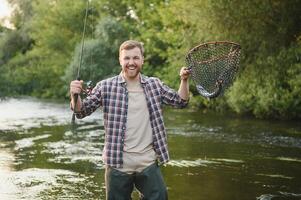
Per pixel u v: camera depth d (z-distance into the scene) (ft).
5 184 22.62
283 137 40.86
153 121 13.29
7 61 139.54
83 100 13.23
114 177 13.21
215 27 55.36
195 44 61.98
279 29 53.83
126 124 13.14
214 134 42.37
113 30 97.66
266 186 22.88
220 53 13.96
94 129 45.73
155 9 101.45
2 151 32.22
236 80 58.29
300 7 53.67
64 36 123.34
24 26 142.10
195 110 70.79
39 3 134.10
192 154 31.73
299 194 21.42
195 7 55.88
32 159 29.40
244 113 61.62
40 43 127.85
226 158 30.50
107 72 95.30
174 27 83.66
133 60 13.21
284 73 54.34
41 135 40.83
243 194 21.21
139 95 13.33
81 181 23.57
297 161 29.86
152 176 13.15
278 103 54.49
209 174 25.48
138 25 105.81
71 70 97.35
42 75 123.65
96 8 117.08
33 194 20.88
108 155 13.14
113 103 13.20
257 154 32.27
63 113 64.69
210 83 13.91
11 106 79.10
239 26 54.49
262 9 53.21
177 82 80.43
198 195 20.89
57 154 31.27
